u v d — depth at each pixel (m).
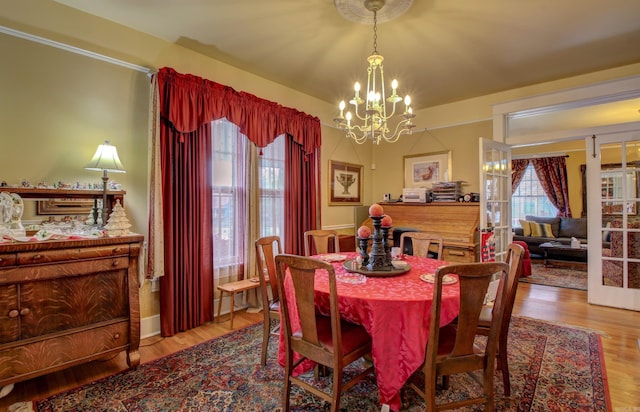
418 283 1.79
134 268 2.16
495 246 3.69
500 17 2.40
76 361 1.92
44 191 2.06
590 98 3.39
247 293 3.37
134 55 2.62
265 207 3.56
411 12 2.34
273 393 1.86
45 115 2.24
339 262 2.40
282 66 3.29
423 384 1.95
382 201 4.81
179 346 2.48
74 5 2.31
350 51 2.97
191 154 2.86
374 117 2.34
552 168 7.08
